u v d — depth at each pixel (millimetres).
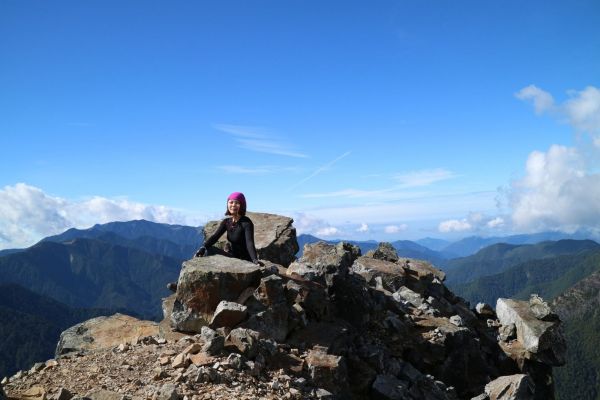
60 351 14633
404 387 14820
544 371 21484
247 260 15547
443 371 18031
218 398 9086
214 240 15461
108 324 15438
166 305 15734
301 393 10516
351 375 14367
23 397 9664
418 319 20391
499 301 25156
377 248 29125
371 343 16734
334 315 16641
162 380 9812
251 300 13312
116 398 8914
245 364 10758
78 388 9789
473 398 16953
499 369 21062
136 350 11906
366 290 18500
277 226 26062
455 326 19953
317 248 26250
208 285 13250
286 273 17500
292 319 13945
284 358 12055
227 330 12320
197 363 10383
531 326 21578
